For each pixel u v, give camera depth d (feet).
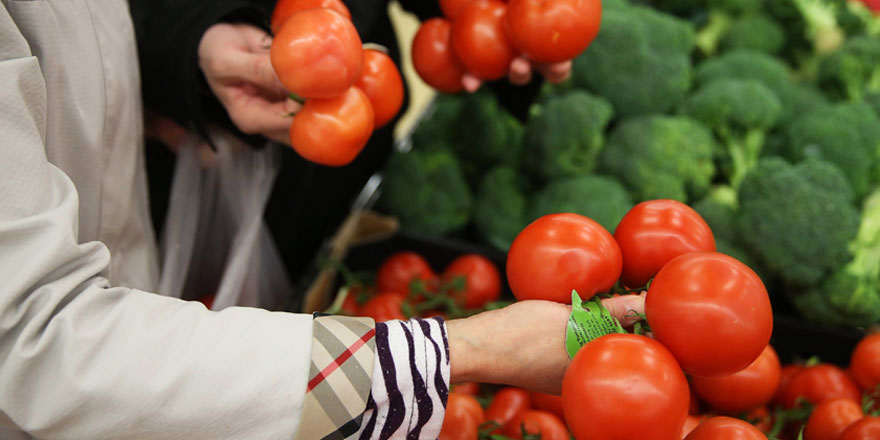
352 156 3.68
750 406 3.85
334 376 2.45
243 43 3.79
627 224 3.00
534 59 3.94
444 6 4.41
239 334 2.46
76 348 2.27
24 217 2.34
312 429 2.45
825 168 5.34
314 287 5.40
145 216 3.95
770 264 5.40
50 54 2.92
